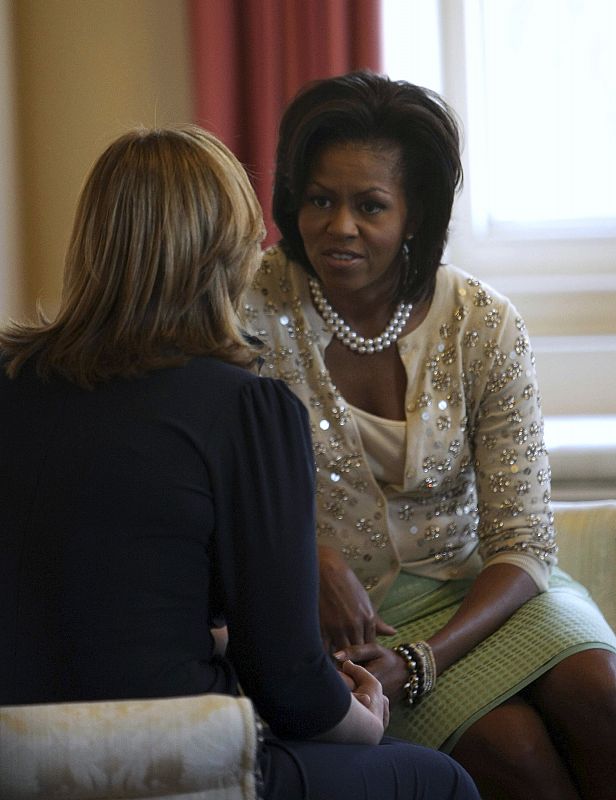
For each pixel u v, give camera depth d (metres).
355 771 5.61
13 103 12.70
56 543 5.32
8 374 5.73
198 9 12.01
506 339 8.14
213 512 5.40
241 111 12.22
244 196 5.82
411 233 7.93
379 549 8.08
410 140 7.61
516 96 13.36
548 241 13.31
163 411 5.43
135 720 4.83
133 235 5.59
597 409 12.70
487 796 7.19
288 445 5.52
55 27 12.98
